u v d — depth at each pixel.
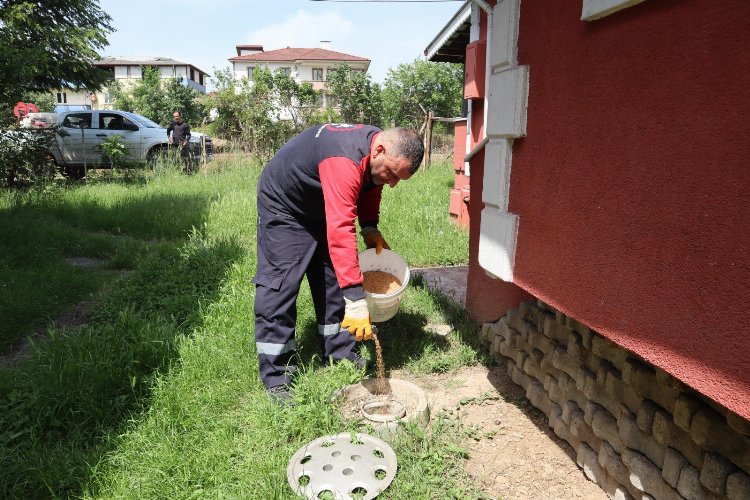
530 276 2.56
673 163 1.66
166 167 13.88
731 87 1.45
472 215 4.22
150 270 5.29
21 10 13.41
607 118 1.97
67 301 4.83
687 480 1.90
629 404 2.26
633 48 1.82
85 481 2.35
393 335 3.92
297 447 2.62
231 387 3.12
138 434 2.64
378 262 3.68
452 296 4.88
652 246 1.76
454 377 3.50
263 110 16.44
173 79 34.91
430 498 2.35
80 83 16.30
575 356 2.62
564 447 2.78
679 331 1.66
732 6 1.43
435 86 28.02
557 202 2.32
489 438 2.84
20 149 10.94
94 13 16.95
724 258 1.48
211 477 2.37
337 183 2.64
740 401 1.44
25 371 3.28
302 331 3.88
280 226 2.99
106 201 9.54
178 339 3.58
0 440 2.63
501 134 2.70
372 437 2.63
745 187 1.41
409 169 2.77
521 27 2.57
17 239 6.34
